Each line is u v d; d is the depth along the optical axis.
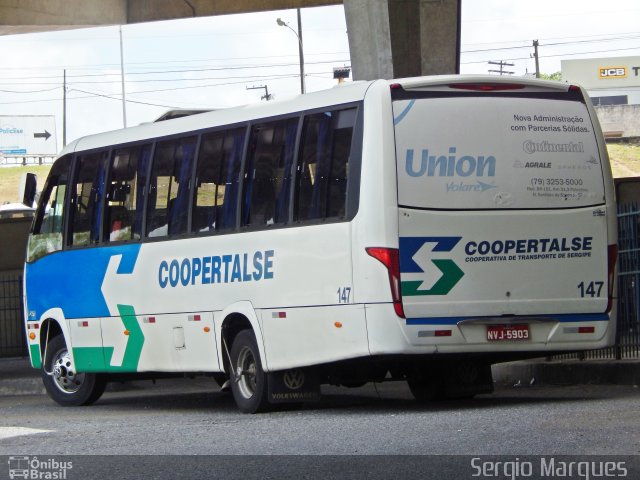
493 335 13.84
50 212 19.52
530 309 14.02
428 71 34.25
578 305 14.32
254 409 15.38
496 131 14.02
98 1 41.22
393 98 13.68
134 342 17.50
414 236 13.55
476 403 15.62
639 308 17.38
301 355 14.50
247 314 15.28
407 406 15.62
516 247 13.98
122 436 12.91
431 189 13.66
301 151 14.63
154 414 16.59
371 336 13.54
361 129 13.77
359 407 15.81
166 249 16.81
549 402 14.75
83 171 18.84
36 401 21.22
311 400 15.30
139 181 17.55
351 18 31.12
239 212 15.50
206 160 16.27
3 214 57.19
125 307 17.59
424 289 13.55
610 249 14.57
